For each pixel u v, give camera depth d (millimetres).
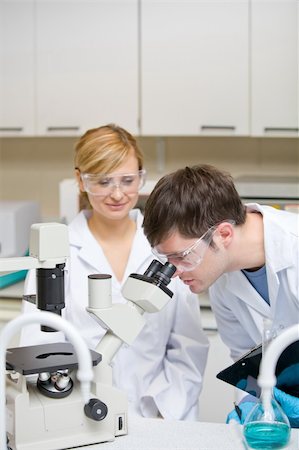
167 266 1525
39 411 1461
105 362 1526
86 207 2322
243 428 1500
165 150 3637
